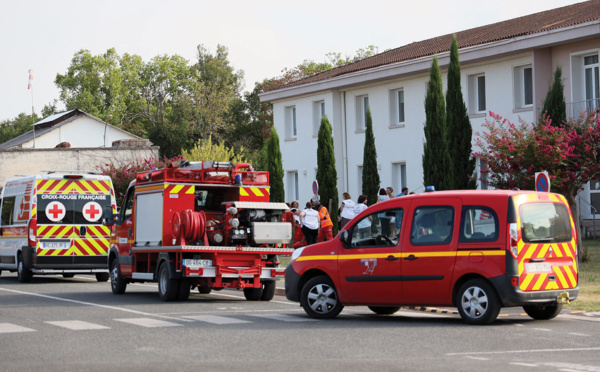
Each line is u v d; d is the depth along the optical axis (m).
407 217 12.88
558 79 24.44
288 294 14.08
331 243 13.67
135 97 92.25
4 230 24.95
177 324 12.59
